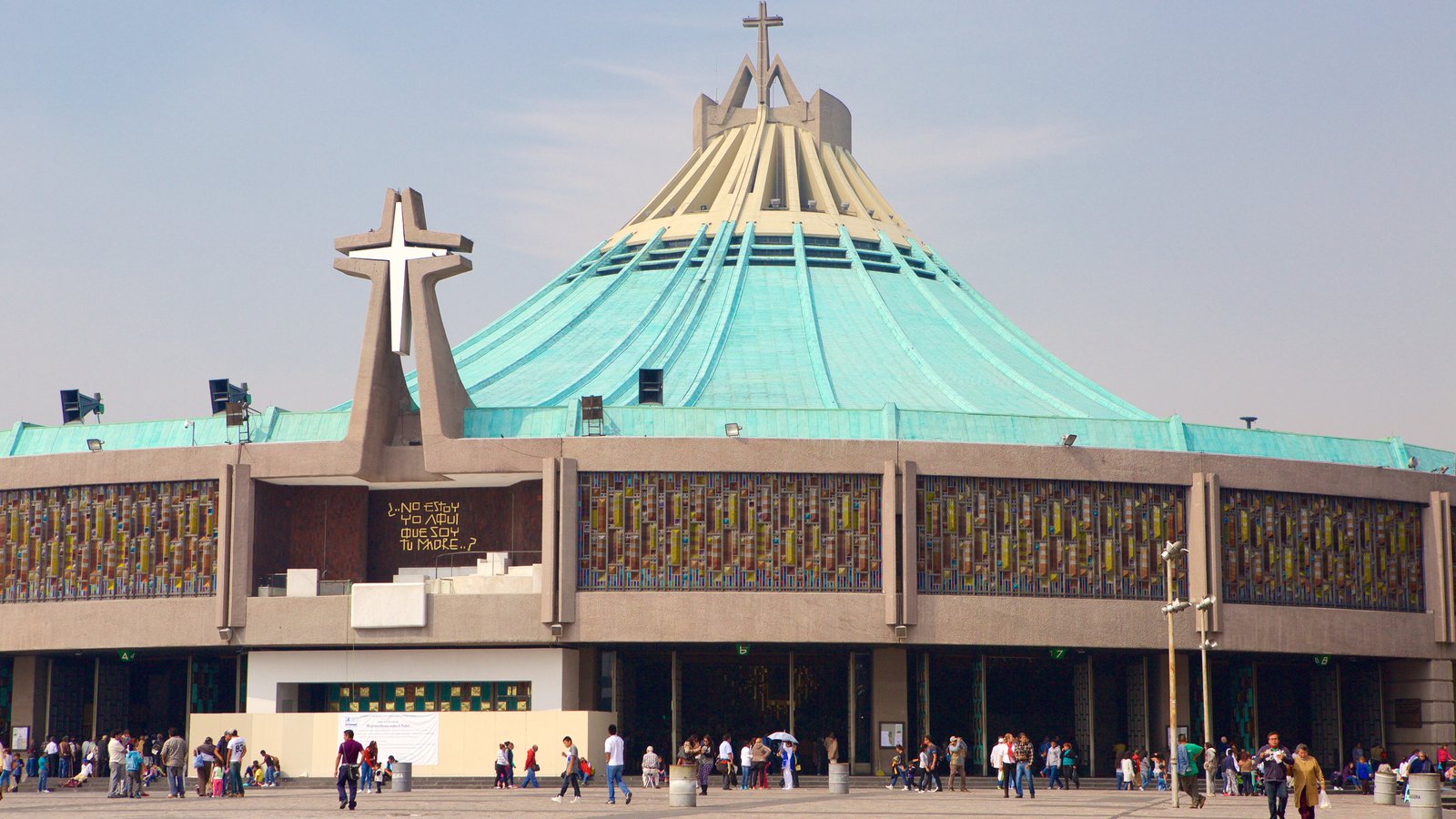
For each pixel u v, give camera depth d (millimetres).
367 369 59656
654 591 57969
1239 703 65500
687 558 58250
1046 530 59969
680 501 58500
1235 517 61938
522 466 58656
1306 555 62812
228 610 58969
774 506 58688
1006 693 64812
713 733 63188
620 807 43094
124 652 63000
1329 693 66875
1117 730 65125
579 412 60344
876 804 45125
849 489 59031
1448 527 65438
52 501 62125
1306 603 62438
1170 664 45688
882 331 74625
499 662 58906
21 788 57000
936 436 60594
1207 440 63469
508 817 38469
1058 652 61375
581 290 81688
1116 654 63906
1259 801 49469
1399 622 64000
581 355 72000
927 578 58844
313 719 57438
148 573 60500
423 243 60062
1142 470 60688
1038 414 66125
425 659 59312
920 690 62125
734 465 58469
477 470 58875
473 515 61906
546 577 57562
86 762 58562
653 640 57594
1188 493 61312
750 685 63594
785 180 88000
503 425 60656
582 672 60812
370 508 62375
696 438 58531
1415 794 38781
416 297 59875
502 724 56719
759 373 69250
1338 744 66125
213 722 58156
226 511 59562
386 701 59781
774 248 82062
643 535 58344
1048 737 64312
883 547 58594
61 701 65750
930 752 54844
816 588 58406
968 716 64250
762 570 58312
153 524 60812
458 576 60281
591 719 56781
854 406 65375
